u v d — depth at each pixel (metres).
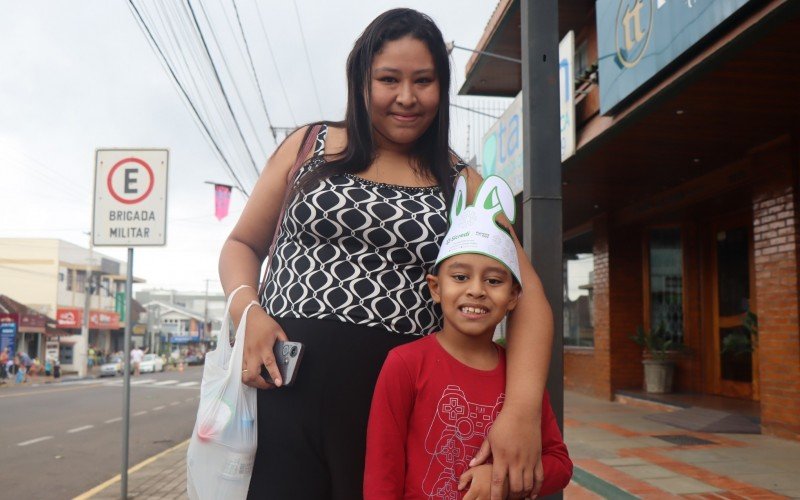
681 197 9.17
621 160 7.83
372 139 1.69
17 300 38.59
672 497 4.77
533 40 2.71
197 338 67.94
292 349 1.52
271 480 1.54
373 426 1.48
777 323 6.79
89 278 34.59
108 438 9.73
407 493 1.47
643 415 9.09
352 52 1.71
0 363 27.22
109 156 5.71
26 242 39.03
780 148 6.74
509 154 9.34
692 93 5.59
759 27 4.39
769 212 6.91
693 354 10.53
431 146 1.75
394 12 1.69
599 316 11.39
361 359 1.56
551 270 2.61
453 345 1.54
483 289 1.49
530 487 1.38
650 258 11.10
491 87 13.04
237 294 1.67
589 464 5.89
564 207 10.86
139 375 34.78
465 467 1.46
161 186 5.68
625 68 6.01
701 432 7.48
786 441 6.70
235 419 1.56
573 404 10.48
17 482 6.59
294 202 1.63
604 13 6.54
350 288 1.59
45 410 13.98
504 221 1.57
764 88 5.46
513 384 1.45
